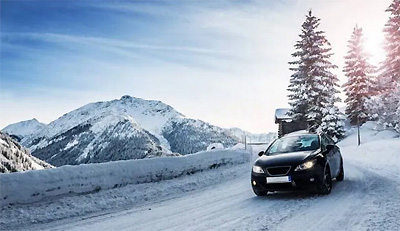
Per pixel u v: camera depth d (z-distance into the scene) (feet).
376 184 31.58
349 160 64.44
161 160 36.01
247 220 20.88
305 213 22.07
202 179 38.96
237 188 35.01
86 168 27.81
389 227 17.70
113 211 25.26
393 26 134.62
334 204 24.31
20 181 23.40
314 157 27.96
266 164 27.91
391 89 130.82
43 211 23.30
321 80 131.64
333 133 131.44
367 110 148.05
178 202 28.43
